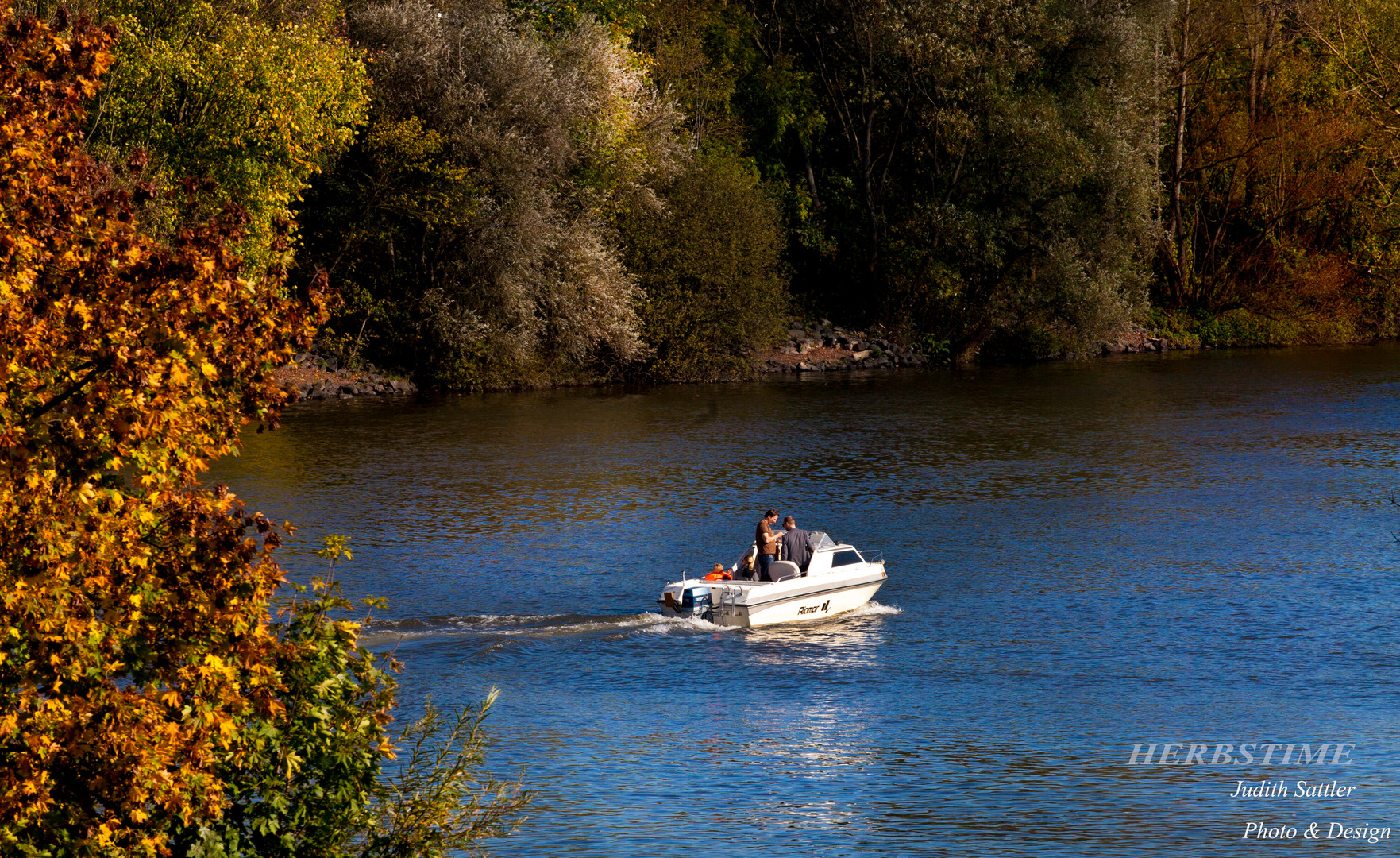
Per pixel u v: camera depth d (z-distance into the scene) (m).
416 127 105.25
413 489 66.44
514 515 60.12
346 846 18.19
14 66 16.38
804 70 156.25
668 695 35.38
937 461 76.62
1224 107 171.38
